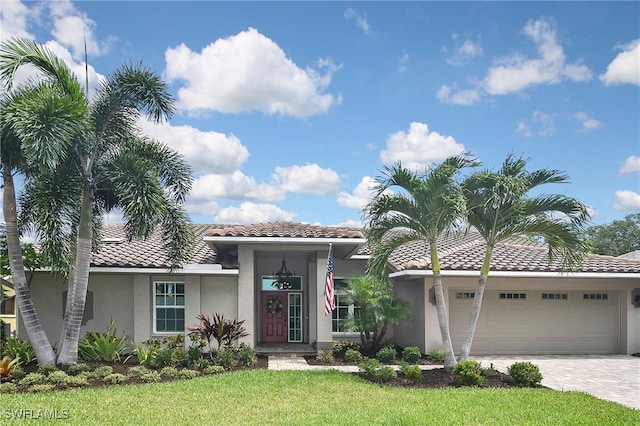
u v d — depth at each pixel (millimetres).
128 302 17609
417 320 18312
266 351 17391
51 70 13367
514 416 9211
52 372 12414
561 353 18641
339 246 17391
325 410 9641
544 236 13000
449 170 12359
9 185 13555
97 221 15805
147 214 13102
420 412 9406
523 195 12352
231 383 12031
